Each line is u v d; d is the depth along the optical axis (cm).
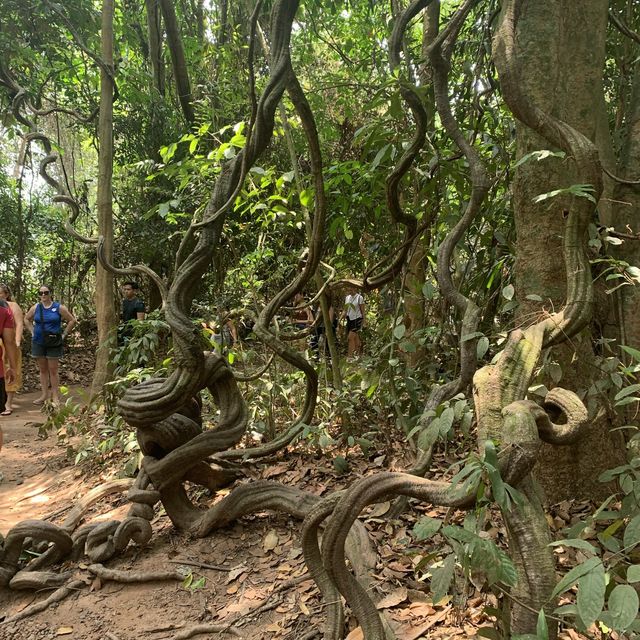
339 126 535
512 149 354
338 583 177
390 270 346
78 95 979
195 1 1003
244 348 473
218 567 269
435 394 251
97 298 620
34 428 614
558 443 150
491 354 353
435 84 262
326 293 436
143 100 907
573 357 235
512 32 207
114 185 1023
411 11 294
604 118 278
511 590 133
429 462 253
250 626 226
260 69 638
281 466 374
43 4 755
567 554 224
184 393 275
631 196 271
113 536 282
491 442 132
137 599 257
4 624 249
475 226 348
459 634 189
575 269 190
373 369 396
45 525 281
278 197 389
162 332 536
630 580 108
